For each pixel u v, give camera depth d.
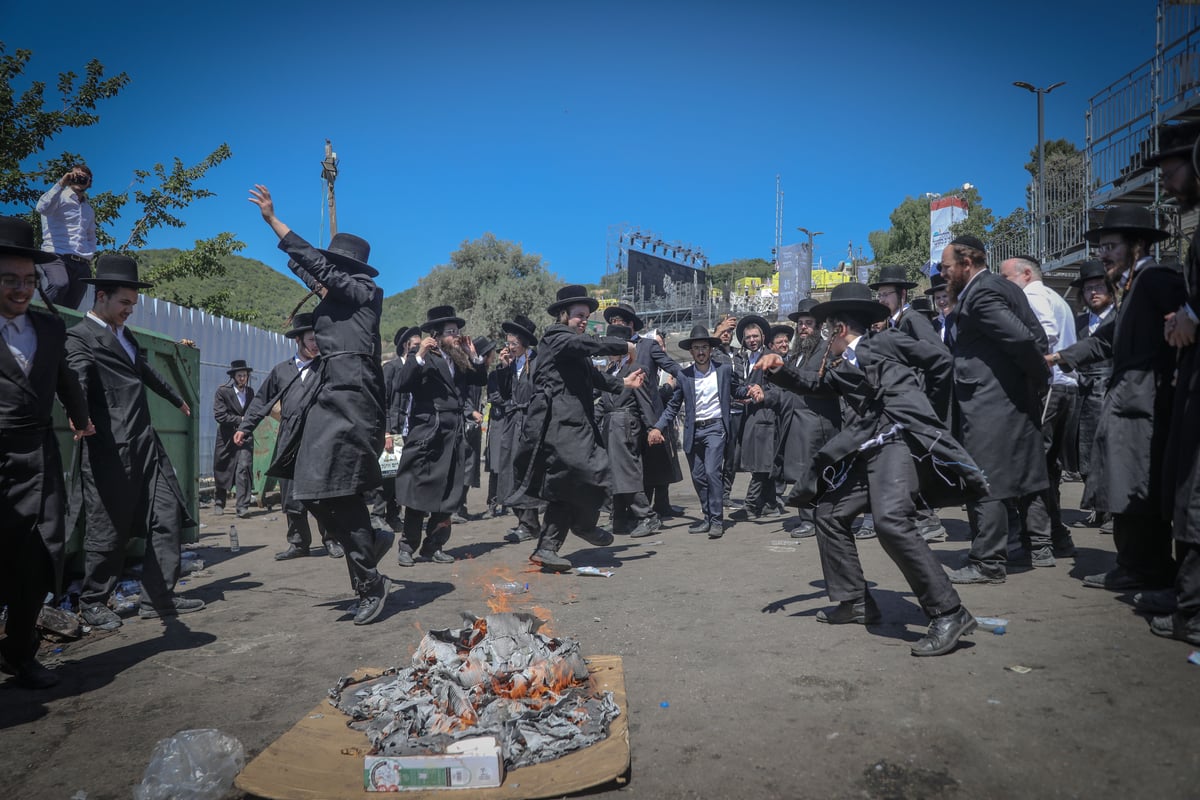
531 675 3.11
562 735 2.77
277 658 4.04
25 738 3.10
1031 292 6.29
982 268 5.01
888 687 3.23
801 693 3.22
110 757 2.90
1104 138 15.03
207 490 12.31
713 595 5.09
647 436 7.92
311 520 10.13
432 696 3.00
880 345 4.04
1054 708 2.92
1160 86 13.09
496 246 68.31
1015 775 2.45
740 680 3.42
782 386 4.23
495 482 10.09
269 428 11.32
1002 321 4.71
